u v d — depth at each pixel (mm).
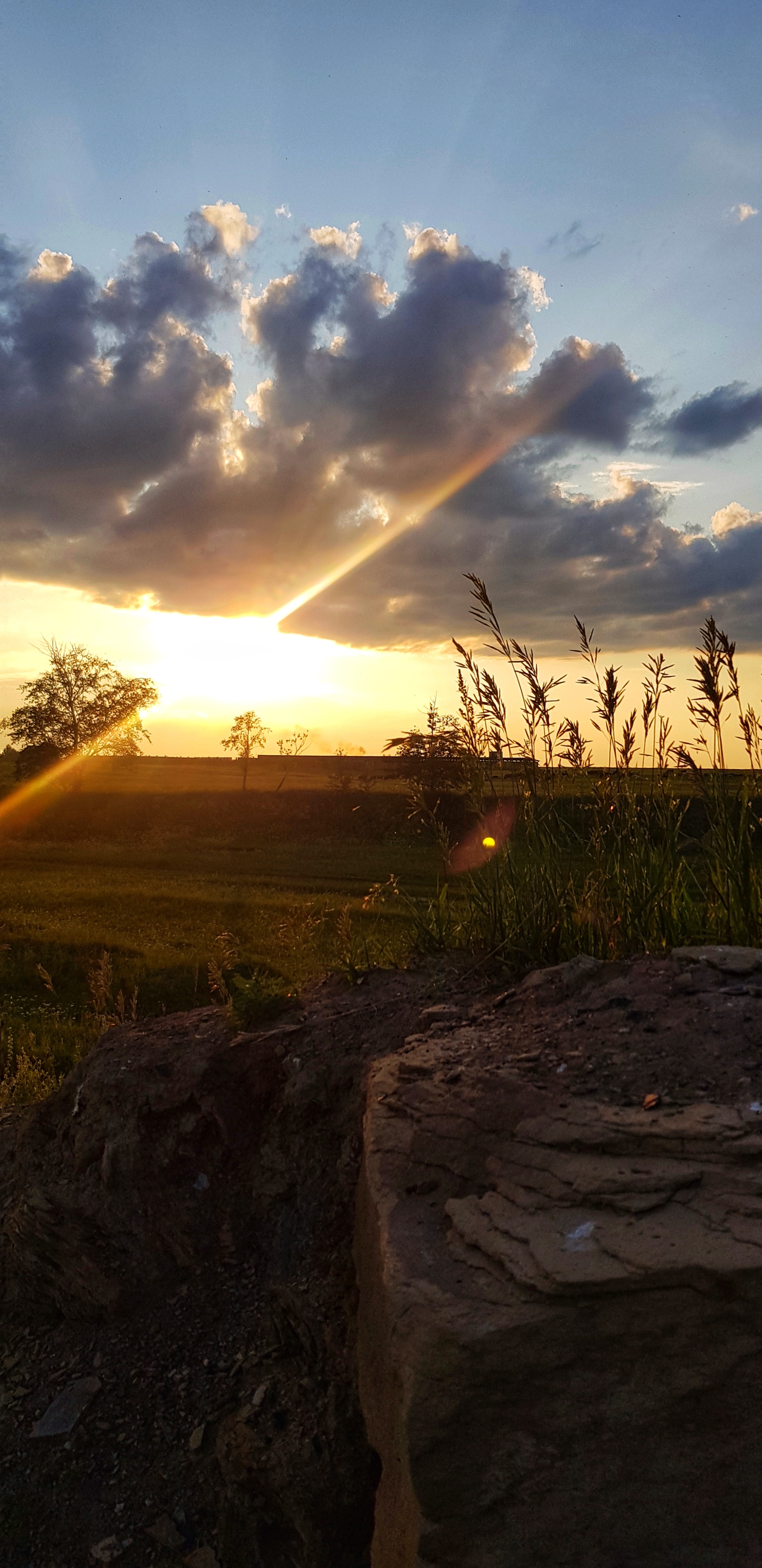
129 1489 3648
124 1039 5066
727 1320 2227
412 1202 2916
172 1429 3766
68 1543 3555
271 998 4836
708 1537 2158
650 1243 2367
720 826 4398
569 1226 2512
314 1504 3133
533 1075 3215
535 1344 2273
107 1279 4316
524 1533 2215
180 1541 3445
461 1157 2965
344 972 5133
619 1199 2539
